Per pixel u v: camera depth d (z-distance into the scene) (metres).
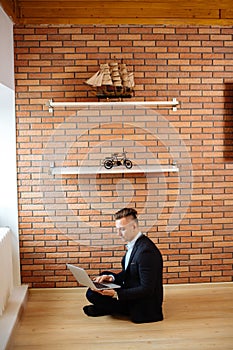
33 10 4.20
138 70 4.30
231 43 4.34
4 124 4.23
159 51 4.30
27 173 4.32
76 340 3.31
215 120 4.38
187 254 4.45
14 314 3.53
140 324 3.59
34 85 4.26
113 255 4.41
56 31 4.24
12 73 4.16
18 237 4.32
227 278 4.48
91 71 4.28
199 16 4.29
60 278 4.39
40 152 4.30
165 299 4.14
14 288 4.20
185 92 4.34
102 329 3.50
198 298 4.17
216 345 3.21
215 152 4.41
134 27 4.27
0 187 4.27
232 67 4.36
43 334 3.42
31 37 4.22
